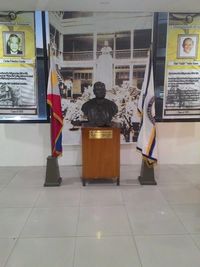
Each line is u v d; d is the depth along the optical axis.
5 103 4.89
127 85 4.89
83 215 3.17
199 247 2.54
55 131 4.06
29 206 3.42
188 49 4.86
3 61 4.77
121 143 5.07
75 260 2.35
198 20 4.78
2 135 4.99
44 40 4.71
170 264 2.30
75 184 4.20
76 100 4.90
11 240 2.66
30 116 4.96
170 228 2.88
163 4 4.20
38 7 4.37
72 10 4.55
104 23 4.70
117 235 2.75
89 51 4.78
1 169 4.91
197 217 3.12
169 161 5.20
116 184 4.18
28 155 5.09
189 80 4.95
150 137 4.03
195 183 4.22
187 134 5.14
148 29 4.75
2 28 4.67
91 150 4.02
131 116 4.99
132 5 4.26
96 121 4.07
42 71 4.82
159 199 3.62
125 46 4.78
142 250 2.49
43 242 2.63
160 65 4.87
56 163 4.14
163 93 4.97
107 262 2.33
